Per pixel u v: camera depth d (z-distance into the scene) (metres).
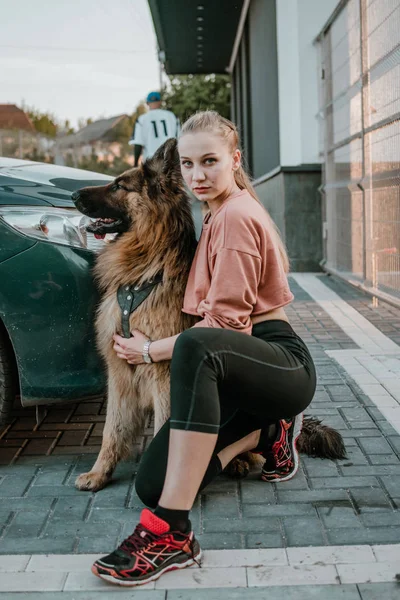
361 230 7.15
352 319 6.09
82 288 2.96
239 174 2.62
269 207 11.32
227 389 2.28
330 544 2.37
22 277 2.90
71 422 3.70
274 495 2.78
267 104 12.53
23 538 2.47
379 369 4.48
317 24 9.39
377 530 2.46
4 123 54.72
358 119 7.01
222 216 2.42
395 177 5.70
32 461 3.18
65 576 2.21
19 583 2.17
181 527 2.20
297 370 2.39
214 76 37.84
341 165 7.92
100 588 2.14
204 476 2.46
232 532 2.48
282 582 2.15
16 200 2.98
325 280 8.50
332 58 8.15
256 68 14.99
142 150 8.30
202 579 2.18
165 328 2.69
